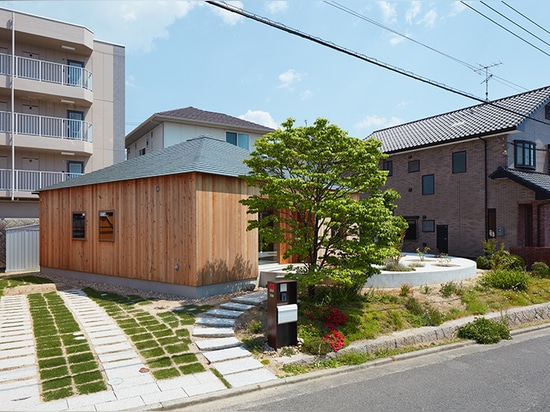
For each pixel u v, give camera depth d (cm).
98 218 1227
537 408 464
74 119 2080
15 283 1243
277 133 798
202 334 688
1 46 1942
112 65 2264
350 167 791
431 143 1941
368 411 451
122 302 948
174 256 1007
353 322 747
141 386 496
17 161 1978
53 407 436
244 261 1080
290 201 778
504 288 1110
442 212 1939
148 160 1270
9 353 600
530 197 1591
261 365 578
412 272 1038
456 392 513
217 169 1017
